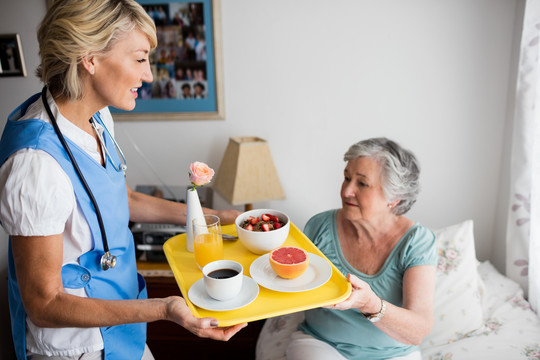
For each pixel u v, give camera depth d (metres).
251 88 2.12
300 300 1.00
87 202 0.96
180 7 2.01
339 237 1.49
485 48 2.01
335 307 1.03
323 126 2.16
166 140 2.21
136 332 1.19
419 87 2.09
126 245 1.14
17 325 1.04
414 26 2.01
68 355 1.02
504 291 1.84
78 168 0.94
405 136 2.15
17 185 0.83
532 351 1.50
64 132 0.95
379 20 2.01
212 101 2.14
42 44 0.90
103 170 1.02
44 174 0.85
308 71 2.09
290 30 2.04
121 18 0.88
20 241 0.86
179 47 2.06
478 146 2.13
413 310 1.24
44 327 0.90
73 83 0.90
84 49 0.86
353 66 2.08
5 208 0.84
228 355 2.08
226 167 2.04
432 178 2.20
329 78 2.10
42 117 0.93
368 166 1.33
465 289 1.74
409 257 1.34
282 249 1.12
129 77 0.94
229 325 0.90
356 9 2.01
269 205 2.28
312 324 1.47
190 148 2.22
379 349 1.37
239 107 2.16
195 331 0.88
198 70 2.09
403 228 1.41
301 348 1.40
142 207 1.34
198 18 2.02
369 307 1.13
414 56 2.05
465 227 1.92
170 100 2.14
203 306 0.95
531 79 1.69
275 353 1.57
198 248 1.11
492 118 2.09
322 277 1.07
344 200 1.40
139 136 2.21
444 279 1.77
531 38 1.67
